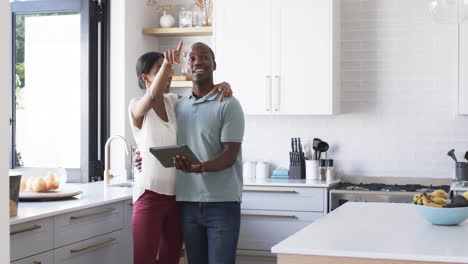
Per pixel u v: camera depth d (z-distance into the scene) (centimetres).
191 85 540
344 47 530
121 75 529
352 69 528
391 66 520
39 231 312
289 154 537
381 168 523
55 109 521
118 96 530
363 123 526
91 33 514
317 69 495
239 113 304
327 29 492
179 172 312
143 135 320
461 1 291
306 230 258
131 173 524
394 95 519
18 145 521
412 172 516
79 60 516
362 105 526
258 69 509
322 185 473
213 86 315
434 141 511
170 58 294
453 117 507
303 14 497
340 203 470
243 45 513
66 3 512
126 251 400
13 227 293
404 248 216
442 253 207
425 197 275
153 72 331
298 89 500
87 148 512
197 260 318
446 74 508
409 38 516
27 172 402
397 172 519
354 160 529
